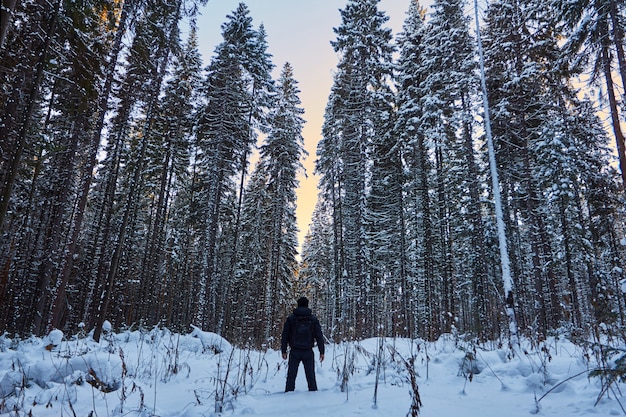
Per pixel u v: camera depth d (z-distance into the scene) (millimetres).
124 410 4367
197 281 25438
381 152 22312
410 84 21312
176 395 5230
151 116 14789
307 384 5988
